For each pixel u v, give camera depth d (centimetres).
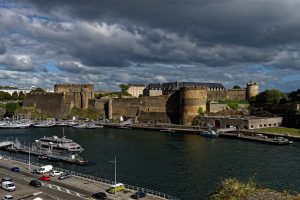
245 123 17188
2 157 10131
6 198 6141
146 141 14800
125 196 6512
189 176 8800
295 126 17550
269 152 11856
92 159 10988
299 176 8712
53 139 12900
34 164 9344
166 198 6556
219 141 14612
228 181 4828
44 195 6488
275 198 3978
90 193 6644
